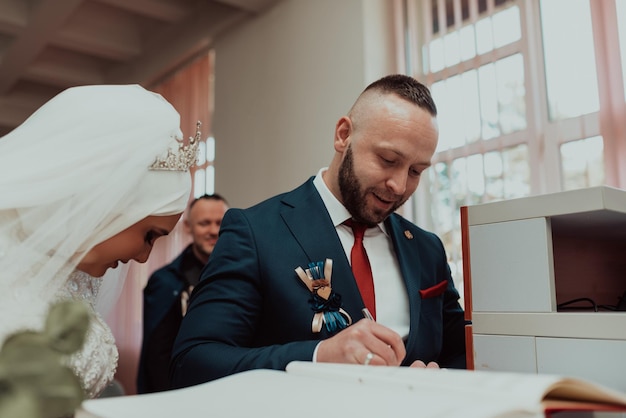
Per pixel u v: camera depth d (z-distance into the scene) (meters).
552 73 2.37
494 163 2.48
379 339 0.89
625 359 0.76
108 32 4.59
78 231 0.96
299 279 1.21
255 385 0.60
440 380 0.54
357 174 1.24
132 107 1.06
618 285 1.31
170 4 4.14
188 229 3.28
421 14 2.91
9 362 0.37
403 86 1.27
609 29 2.18
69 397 0.38
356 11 2.99
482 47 2.60
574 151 2.26
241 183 3.66
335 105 3.05
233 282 1.20
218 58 4.01
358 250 1.31
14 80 4.90
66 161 0.96
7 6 3.84
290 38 3.41
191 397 0.56
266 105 3.53
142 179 1.04
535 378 0.49
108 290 1.45
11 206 0.91
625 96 2.12
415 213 2.78
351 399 0.51
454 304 1.47
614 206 0.85
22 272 0.89
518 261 0.91
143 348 2.84
